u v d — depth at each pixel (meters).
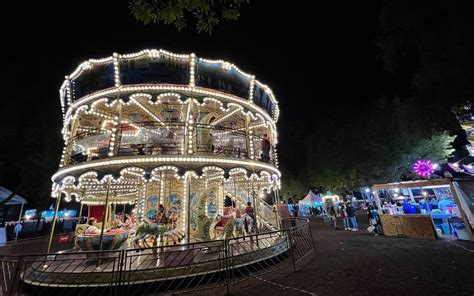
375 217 14.14
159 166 8.02
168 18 4.39
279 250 9.09
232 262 6.86
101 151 9.38
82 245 7.97
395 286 5.70
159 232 8.21
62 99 10.98
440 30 6.61
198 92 9.40
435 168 18.22
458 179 11.18
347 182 25.28
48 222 22.27
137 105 10.54
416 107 8.94
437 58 6.93
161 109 11.26
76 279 6.32
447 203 12.75
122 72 9.02
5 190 18.78
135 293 6.06
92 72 9.34
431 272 6.47
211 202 11.07
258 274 7.38
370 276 6.53
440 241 10.66
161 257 7.25
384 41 9.27
